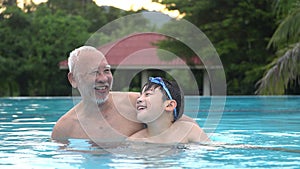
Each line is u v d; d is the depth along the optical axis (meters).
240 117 7.09
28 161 3.17
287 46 13.23
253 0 17.08
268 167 2.99
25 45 19.48
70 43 19.72
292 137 4.65
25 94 20.02
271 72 11.52
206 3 17.22
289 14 12.78
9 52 19.41
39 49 19.48
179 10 17.67
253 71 16.52
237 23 17.28
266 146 3.98
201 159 3.21
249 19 17.17
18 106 9.88
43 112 8.20
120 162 3.08
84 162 3.10
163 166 2.98
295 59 11.36
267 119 6.75
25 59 19.45
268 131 5.18
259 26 17.33
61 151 3.52
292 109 8.66
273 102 10.43
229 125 5.85
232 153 3.44
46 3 23.86
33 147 3.76
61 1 24.28
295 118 6.91
